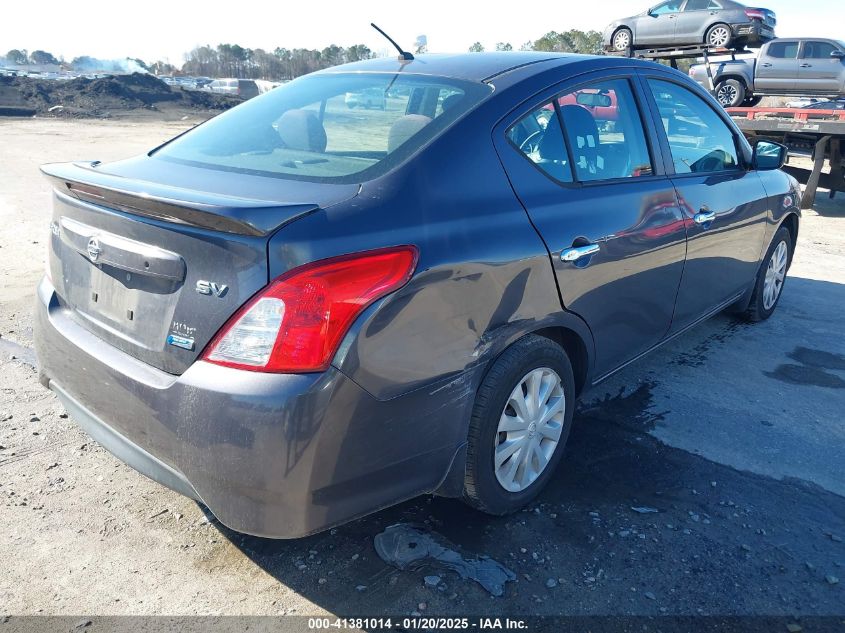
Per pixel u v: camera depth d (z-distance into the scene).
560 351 2.87
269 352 2.00
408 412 2.26
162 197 2.08
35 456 3.21
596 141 3.14
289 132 2.84
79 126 25.41
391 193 2.30
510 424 2.71
